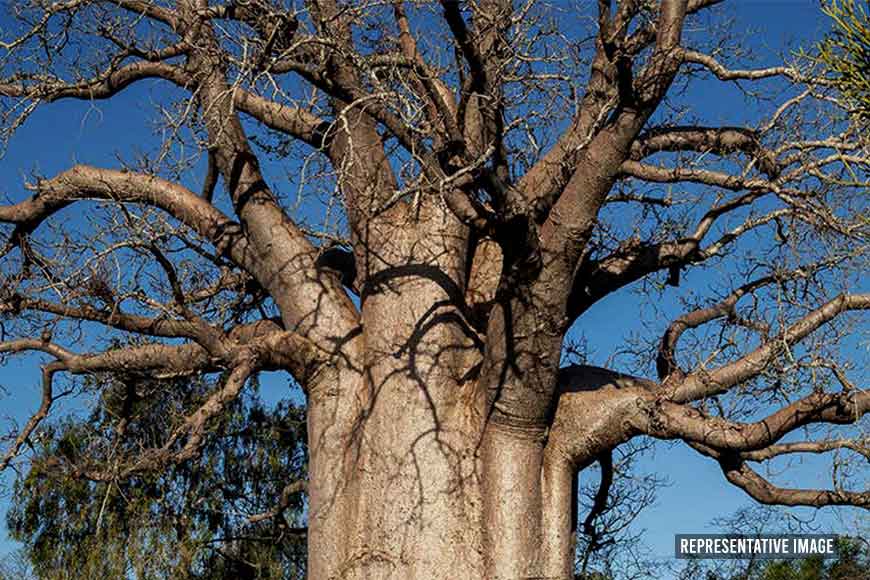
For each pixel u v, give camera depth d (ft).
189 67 33.71
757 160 30.83
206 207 33.76
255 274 33.01
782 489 30.78
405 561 28.58
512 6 31.76
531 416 29.12
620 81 26.37
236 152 33.22
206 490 43.47
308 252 32.58
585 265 32.50
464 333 30.89
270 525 44.86
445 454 29.40
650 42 29.04
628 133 26.53
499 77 31.04
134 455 34.09
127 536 41.11
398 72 29.12
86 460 33.35
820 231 30.14
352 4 30.60
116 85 34.94
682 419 29.84
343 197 29.55
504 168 30.30
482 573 28.73
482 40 31.42
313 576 29.76
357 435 30.12
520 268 27.43
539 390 28.66
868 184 28.71
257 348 30.63
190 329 31.04
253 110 33.35
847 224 29.99
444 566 28.55
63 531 41.75
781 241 32.27
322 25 29.45
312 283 32.07
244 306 37.11
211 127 32.50
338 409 30.76
